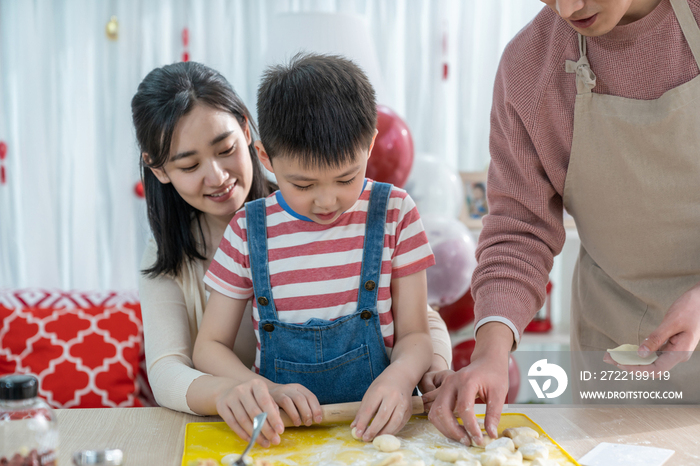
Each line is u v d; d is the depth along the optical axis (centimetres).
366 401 80
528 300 94
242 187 108
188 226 111
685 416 83
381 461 68
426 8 287
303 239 96
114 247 282
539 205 103
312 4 283
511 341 90
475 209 278
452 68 292
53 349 183
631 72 91
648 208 95
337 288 95
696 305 82
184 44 282
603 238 103
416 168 230
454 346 244
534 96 98
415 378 86
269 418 75
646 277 102
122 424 83
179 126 99
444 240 198
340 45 215
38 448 60
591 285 113
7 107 281
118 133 281
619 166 95
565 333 281
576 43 95
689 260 96
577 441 76
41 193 281
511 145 103
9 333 184
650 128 89
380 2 286
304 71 87
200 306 111
